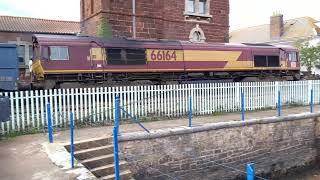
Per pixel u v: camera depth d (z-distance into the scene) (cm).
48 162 884
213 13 2531
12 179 779
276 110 1731
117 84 1811
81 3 2475
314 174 1473
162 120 1426
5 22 3002
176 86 1526
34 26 3055
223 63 2139
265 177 1346
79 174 812
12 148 998
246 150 1288
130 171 980
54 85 1677
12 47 1594
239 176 1267
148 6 2250
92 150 979
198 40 2486
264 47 2359
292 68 2511
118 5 2152
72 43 1714
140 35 2230
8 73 1588
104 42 1786
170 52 1953
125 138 1025
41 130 1212
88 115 1322
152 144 1072
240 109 1705
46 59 1661
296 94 1930
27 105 1202
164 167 1094
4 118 1066
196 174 1164
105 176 914
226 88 1662
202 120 1400
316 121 1532
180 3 2378
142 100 1445
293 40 4844
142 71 1867
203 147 1180
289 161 1430
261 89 1784
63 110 1277
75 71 1711
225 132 1234
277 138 1387
